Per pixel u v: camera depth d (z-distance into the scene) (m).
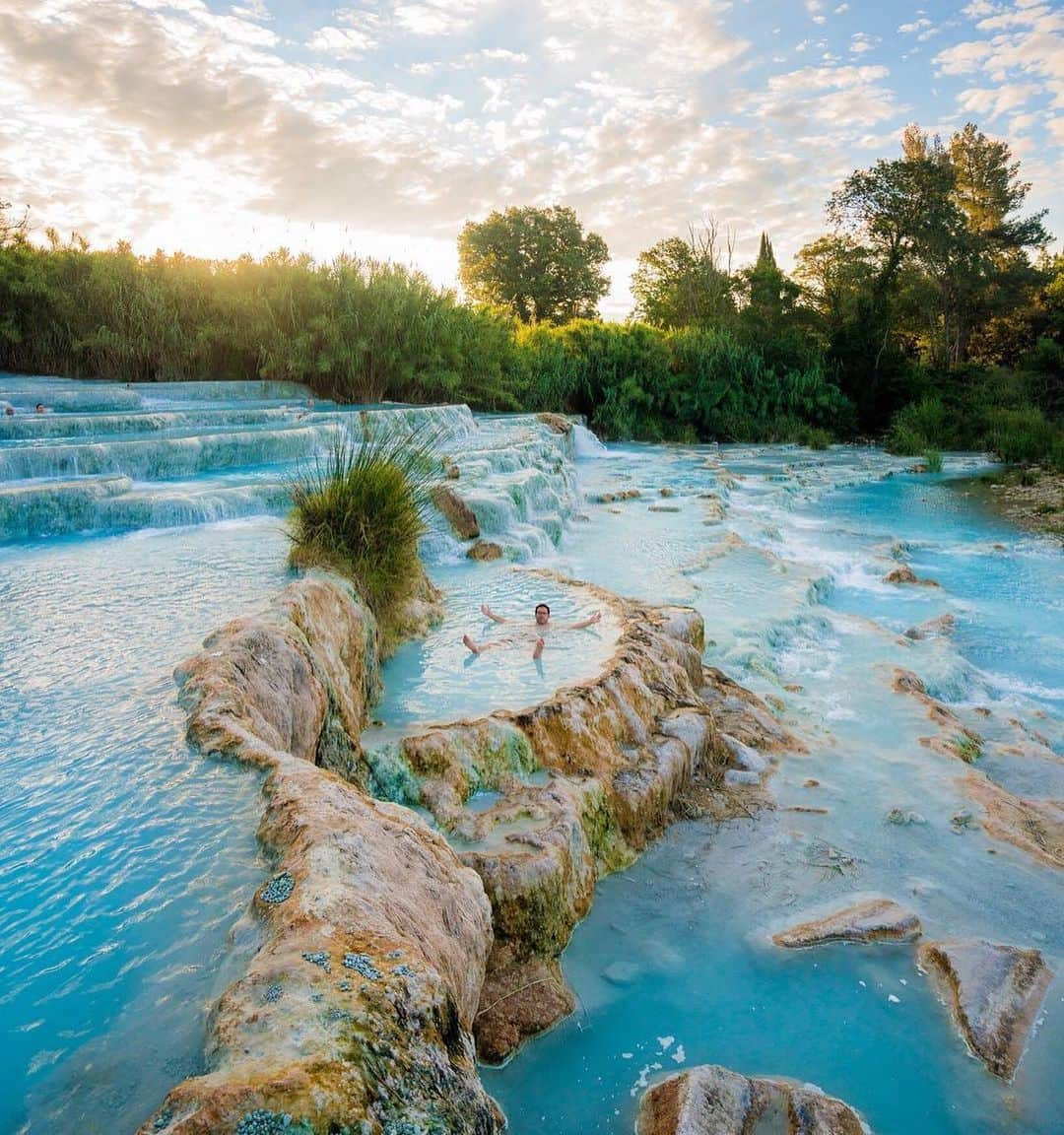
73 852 3.78
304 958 2.76
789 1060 4.52
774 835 6.59
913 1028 4.75
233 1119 2.16
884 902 5.74
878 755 7.91
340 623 7.12
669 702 7.70
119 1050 2.71
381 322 26.08
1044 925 5.63
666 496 19.92
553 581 10.52
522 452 17.42
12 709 5.38
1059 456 28.22
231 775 4.44
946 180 40.69
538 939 5.12
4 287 23.80
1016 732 8.79
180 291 25.36
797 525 18.75
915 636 11.43
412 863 3.75
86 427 16.28
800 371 38.91
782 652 10.36
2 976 3.04
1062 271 53.59
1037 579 14.65
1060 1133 4.09
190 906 3.39
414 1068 2.52
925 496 23.14
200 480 14.13
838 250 44.22
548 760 6.38
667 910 5.72
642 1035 4.69
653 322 49.06
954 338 51.75
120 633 6.96
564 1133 4.07
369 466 9.15
